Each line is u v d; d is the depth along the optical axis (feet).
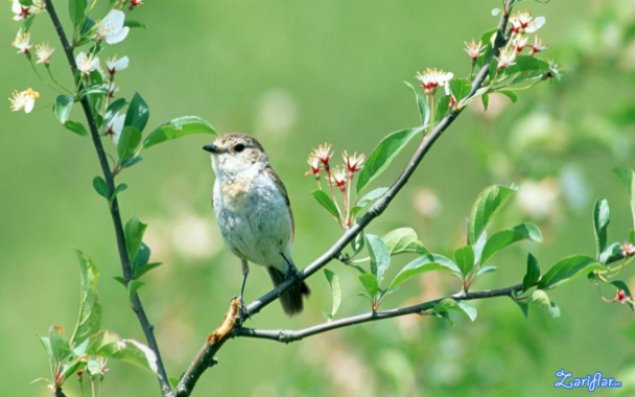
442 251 33.71
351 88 58.13
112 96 24.00
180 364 42.27
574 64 38.93
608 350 47.37
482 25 58.70
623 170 23.70
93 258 52.26
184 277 41.34
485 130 40.14
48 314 52.06
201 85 58.03
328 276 23.76
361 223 23.25
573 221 49.78
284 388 37.22
